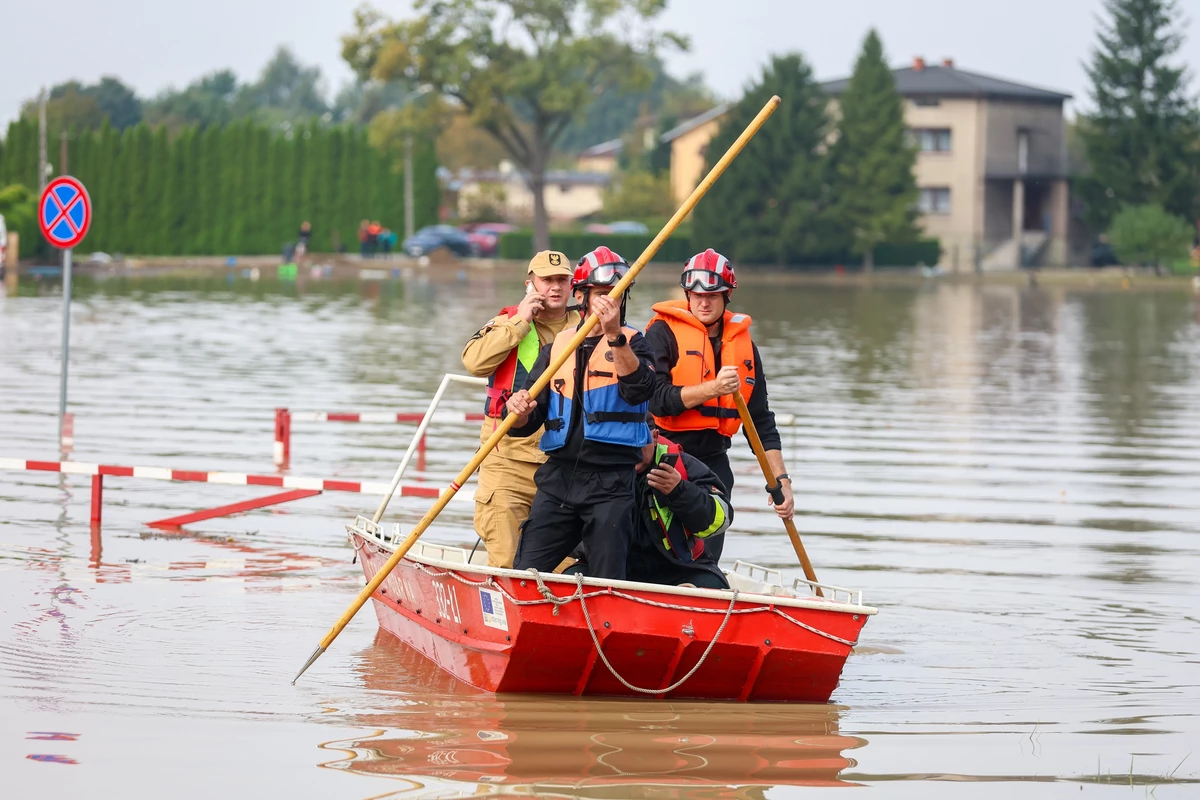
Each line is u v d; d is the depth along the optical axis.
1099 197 146.88
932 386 43.91
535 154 153.00
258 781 11.64
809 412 37.53
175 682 14.38
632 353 13.95
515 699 14.10
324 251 143.00
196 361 46.84
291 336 57.31
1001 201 153.12
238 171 140.88
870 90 134.88
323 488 21.73
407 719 13.38
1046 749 12.87
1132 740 13.16
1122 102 145.25
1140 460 30.56
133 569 19.36
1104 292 110.25
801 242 133.62
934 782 11.96
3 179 138.75
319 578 19.11
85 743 12.48
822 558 20.91
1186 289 115.62
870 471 28.72
